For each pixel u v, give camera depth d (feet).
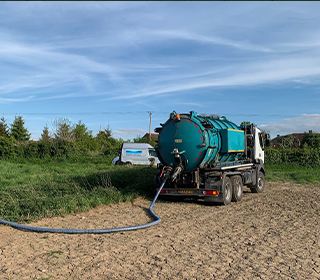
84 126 144.05
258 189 49.80
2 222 26.25
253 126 50.11
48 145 100.17
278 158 103.14
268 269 17.94
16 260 18.65
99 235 24.17
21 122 152.35
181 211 34.04
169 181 37.99
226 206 37.40
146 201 39.27
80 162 96.37
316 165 99.45
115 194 38.19
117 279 16.39
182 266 18.21
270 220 30.01
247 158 47.73
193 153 36.32
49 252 20.07
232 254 20.31
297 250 21.30
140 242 22.52
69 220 28.60
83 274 16.89
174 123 37.29
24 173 58.13
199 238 23.72
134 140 143.84
